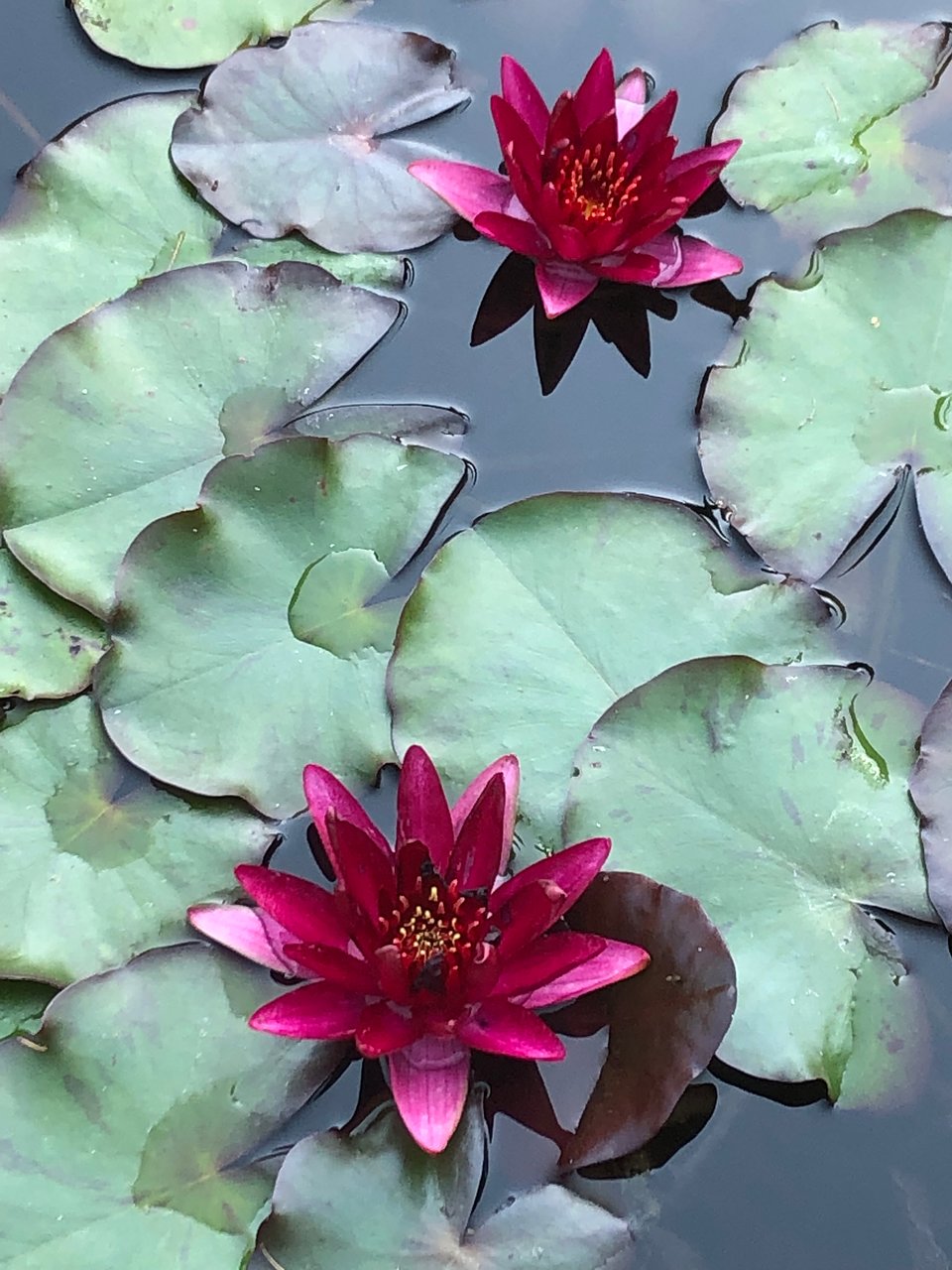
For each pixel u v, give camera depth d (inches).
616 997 21.8
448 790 22.7
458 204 25.8
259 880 21.0
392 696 23.1
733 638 23.6
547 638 23.4
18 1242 20.4
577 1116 21.5
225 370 24.9
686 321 26.1
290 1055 21.5
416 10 27.8
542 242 25.7
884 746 23.0
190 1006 21.5
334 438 24.7
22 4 27.4
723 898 22.2
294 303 25.3
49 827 22.5
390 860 21.4
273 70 26.7
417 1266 20.7
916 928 22.5
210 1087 21.2
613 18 27.9
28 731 22.9
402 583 24.0
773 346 25.3
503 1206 21.1
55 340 24.4
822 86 27.3
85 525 23.9
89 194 25.9
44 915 22.0
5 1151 20.7
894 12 28.1
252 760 22.8
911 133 27.1
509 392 25.5
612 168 25.7
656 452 25.1
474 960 20.4
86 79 27.0
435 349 25.8
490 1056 21.8
